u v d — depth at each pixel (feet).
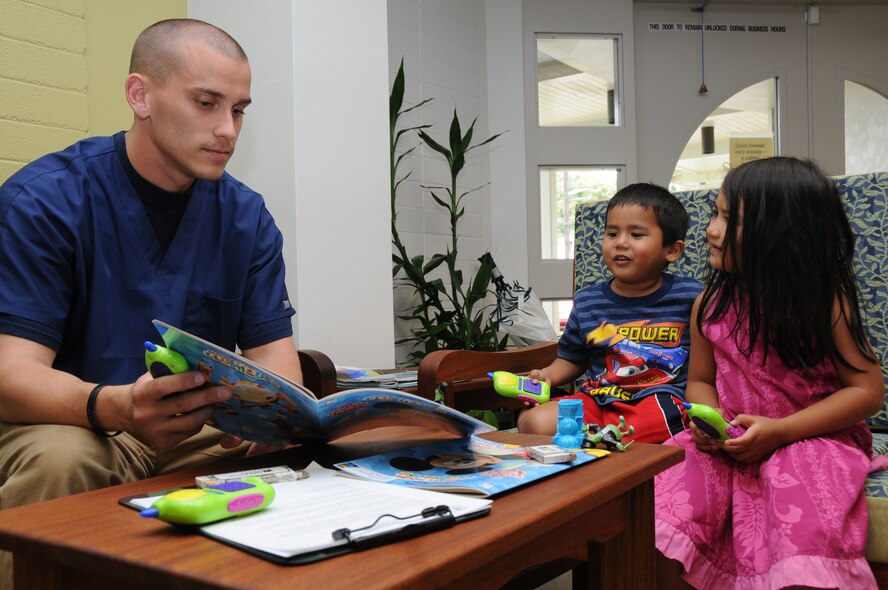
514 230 11.66
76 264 3.68
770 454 3.75
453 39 10.95
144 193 3.85
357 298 7.09
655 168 12.22
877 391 3.81
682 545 3.50
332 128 6.90
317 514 2.04
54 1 6.02
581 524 2.51
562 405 3.20
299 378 4.24
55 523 2.04
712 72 12.30
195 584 1.62
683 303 5.11
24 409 3.15
